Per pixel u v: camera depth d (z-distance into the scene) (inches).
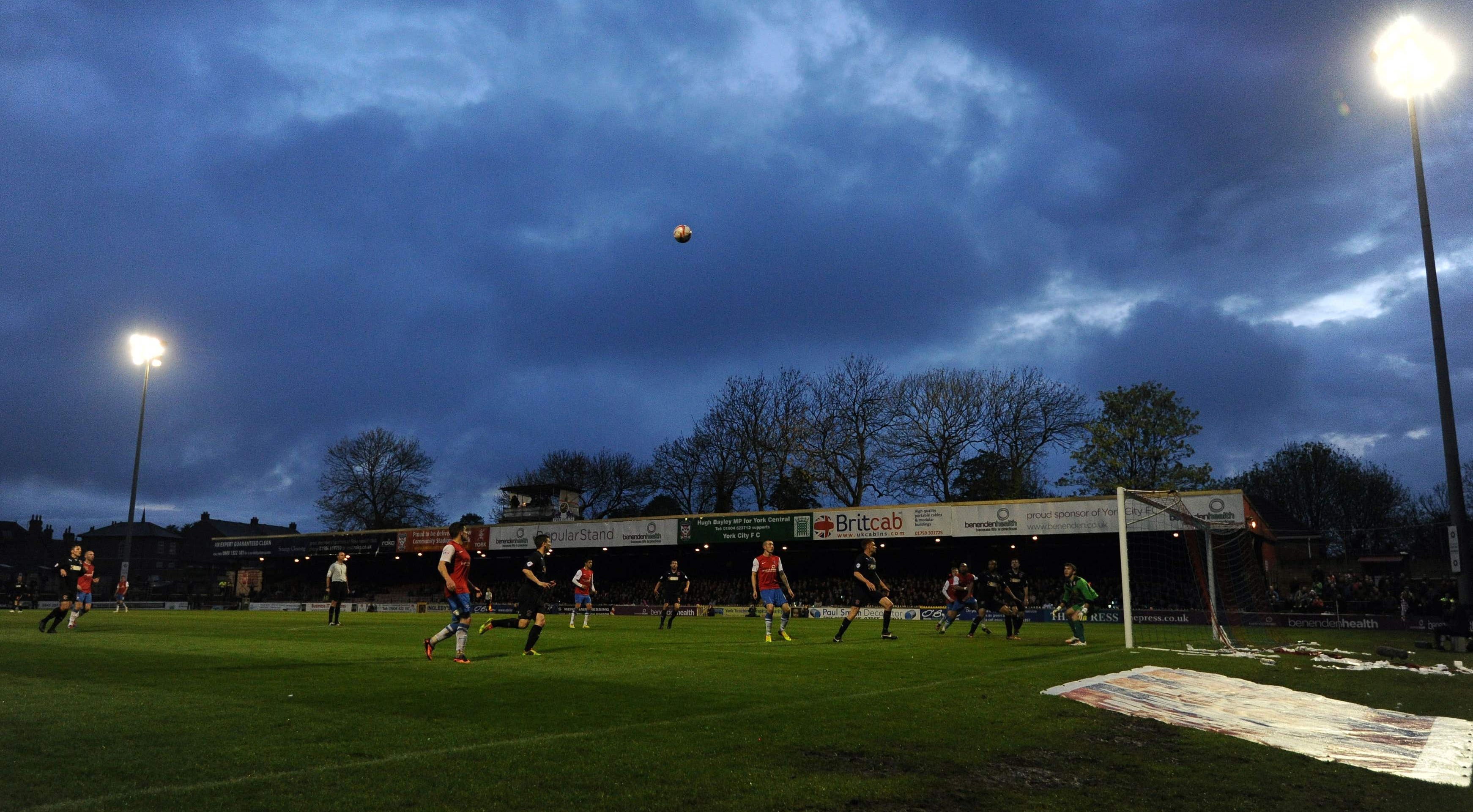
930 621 1346.0
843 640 717.3
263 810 168.6
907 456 2004.2
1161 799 204.7
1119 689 359.6
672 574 1008.9
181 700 311.0
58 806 167.6
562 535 1833.2
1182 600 1413.6
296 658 481.1
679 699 320.2
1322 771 237.0
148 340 1636.3
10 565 2903.5
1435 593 1135.0
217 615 1375.5
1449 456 788.0
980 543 1643.7
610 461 2928.2
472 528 1942.7
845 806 187.9
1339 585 1304.1
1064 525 1378.0
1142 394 1780.3
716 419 2394.2
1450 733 295.9
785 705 299.6
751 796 189.3
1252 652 607.2
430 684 360.2
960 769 223.0
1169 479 1718.8
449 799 178.9
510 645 619.8
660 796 187.0
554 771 202.2
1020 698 330.6
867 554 716.0
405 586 2304.4
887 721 274.2
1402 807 204.2
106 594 2354.8
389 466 2711.6
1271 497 2753.4
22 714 276.4
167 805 170.1
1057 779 219.0
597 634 794.2
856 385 2140.7
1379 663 536.1
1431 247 836.6
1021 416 1993.1
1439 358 814.5
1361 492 2645.2
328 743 232.4
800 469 2090.3
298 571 2471.7
